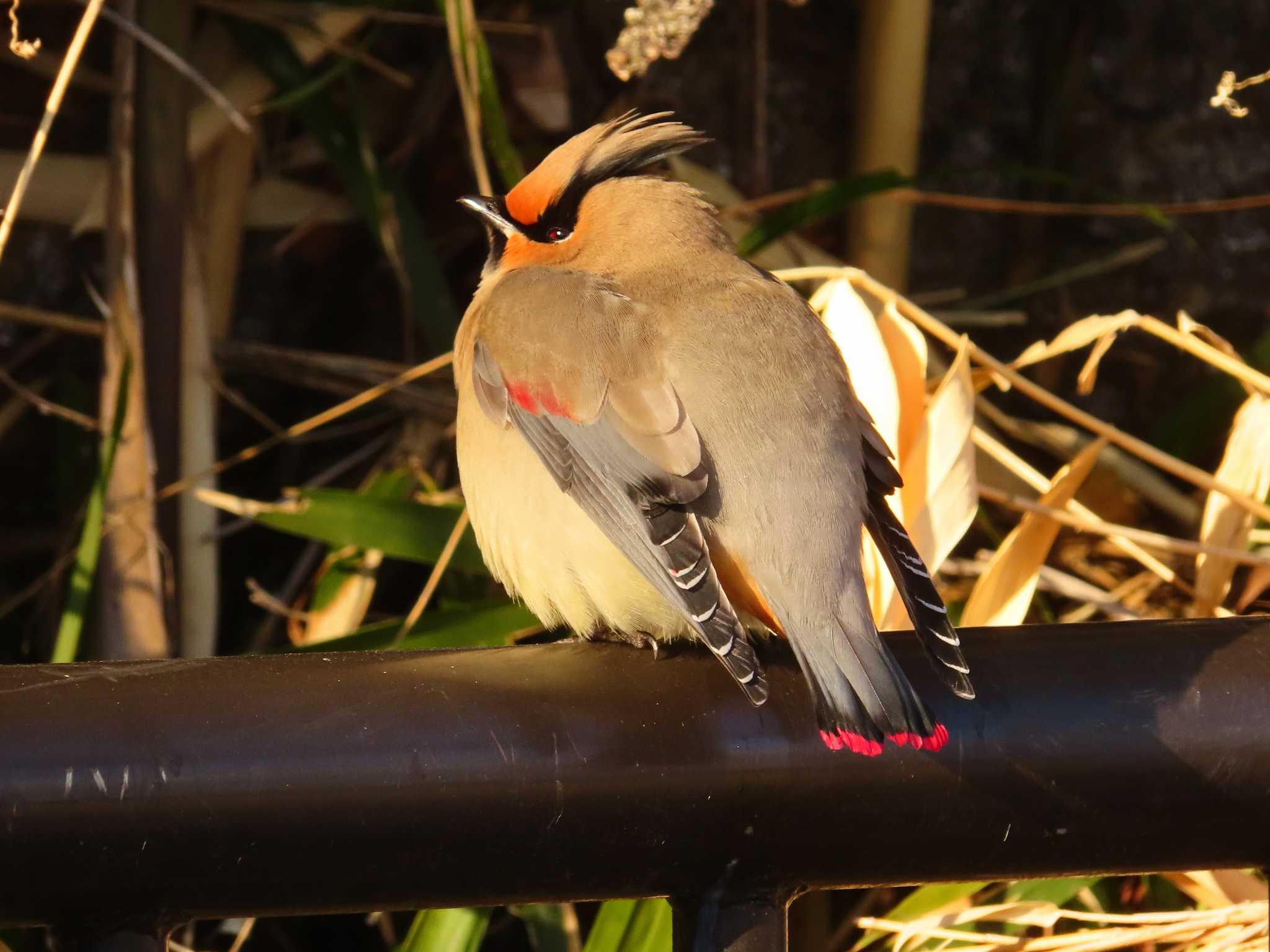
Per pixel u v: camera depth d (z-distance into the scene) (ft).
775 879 12.52
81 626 23.13
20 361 30.58
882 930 22.15
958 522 20.20
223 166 29.48
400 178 30.71
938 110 34.09
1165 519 29.84
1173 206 28.19
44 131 19.44
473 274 31.96
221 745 11.25
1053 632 13.28
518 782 11.76
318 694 11.64
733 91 32.37
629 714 12.17
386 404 30.04
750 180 32.14
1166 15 33.73
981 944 21.68
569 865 12.05
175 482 26.50
